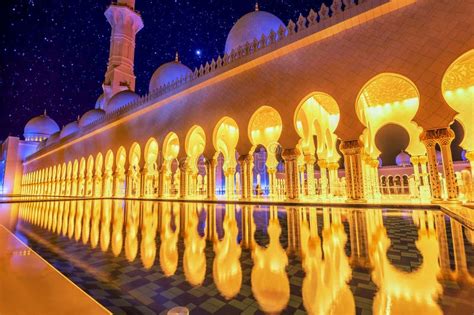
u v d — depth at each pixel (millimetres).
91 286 1973
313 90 8461
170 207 8555
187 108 12445
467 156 9594
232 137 14203
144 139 14547
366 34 7723
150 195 14438
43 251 3061
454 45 6445
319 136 12703
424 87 6727
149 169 15727
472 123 9461
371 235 3506
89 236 3977
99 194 18188
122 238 3768
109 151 17188
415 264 2279
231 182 13914
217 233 3949
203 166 21219
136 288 1915
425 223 4348
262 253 2764
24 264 2178
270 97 9492
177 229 4387
